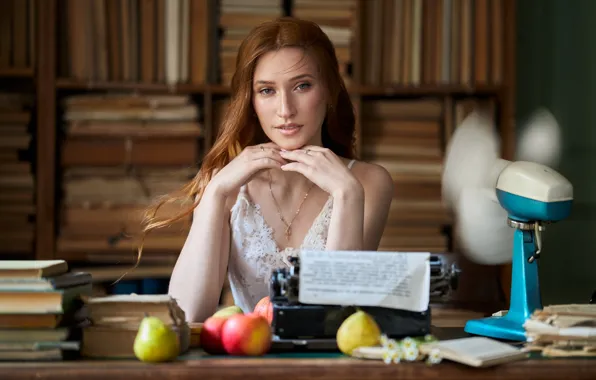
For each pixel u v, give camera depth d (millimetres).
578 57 4227
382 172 2344
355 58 3572
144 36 3553
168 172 3551
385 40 3631
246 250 2238
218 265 2039
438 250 3631
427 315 1507
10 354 1407
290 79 1984
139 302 1455
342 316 1503
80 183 3533
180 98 3533
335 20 3564
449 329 1754
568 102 4242
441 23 3631
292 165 2000
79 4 3531
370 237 2293
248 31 3551
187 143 3547
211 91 3529
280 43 1990
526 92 4258
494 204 1768
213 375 1369
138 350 1394
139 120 3525
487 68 3637
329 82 2066
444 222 3623
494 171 1729
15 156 3500
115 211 3529
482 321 1681
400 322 1501
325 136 2320
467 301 2795
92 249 3510
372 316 1496
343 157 2361
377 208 2305
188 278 2025
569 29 4230
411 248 3627
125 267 3516
